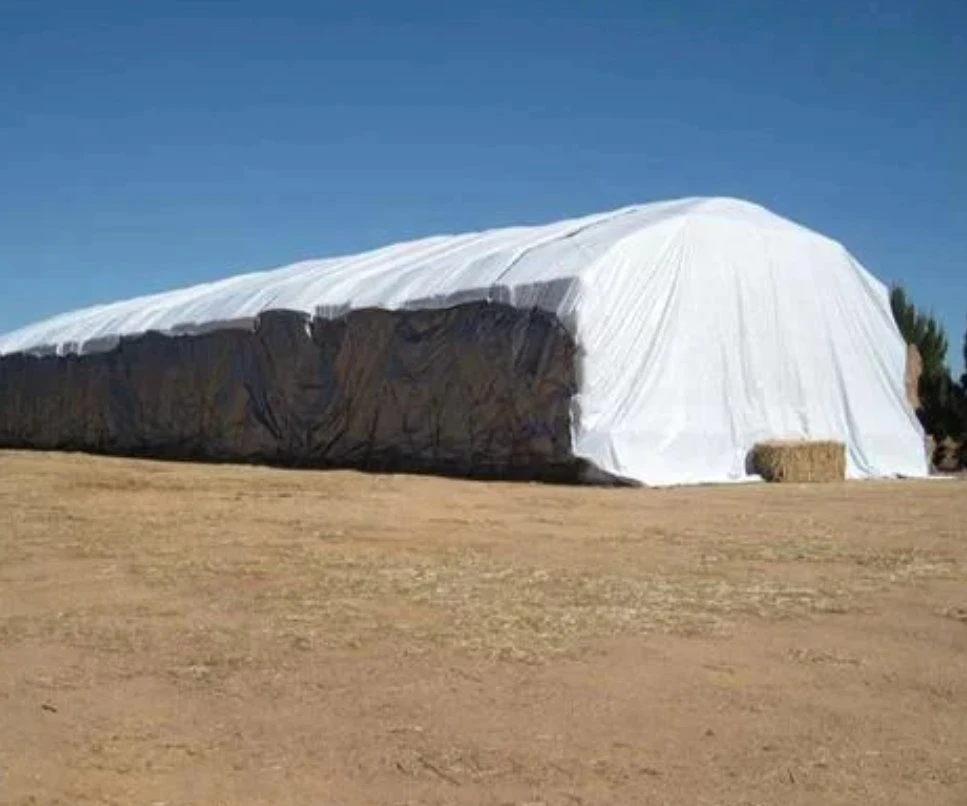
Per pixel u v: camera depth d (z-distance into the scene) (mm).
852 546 10336
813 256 22469
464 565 9125
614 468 18188
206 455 25516
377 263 25516
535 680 5699
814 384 21875
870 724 5062
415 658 6125
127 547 10281
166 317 28234
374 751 4715
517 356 19156
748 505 14461
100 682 5793
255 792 4285
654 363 19344
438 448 20375
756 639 6547
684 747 4750
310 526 11773
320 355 22875
